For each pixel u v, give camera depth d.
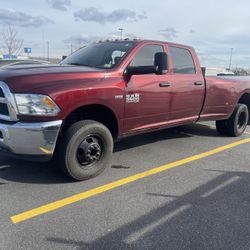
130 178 4.73
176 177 4.82
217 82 6.66
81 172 4.48
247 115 7.64
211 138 7.26
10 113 4.08
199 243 3.14
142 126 5.35
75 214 3.63
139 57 5.23
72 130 4.32
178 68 5.93
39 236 3.19
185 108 6.08
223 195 4.23
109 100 4.66
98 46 5.70
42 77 4.22
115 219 3.55
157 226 3.42
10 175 4.67
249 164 5.52
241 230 3.39
